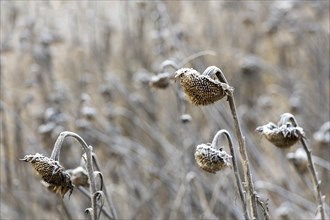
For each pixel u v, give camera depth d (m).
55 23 9.34
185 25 9.26
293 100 6.91
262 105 7.35
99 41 8.91
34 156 2.35
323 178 5.67
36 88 7.45
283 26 8.66
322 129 5.30
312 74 7.87
